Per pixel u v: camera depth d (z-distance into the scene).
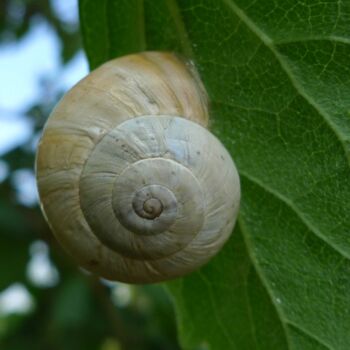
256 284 0.07
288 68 0.06
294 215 0.07
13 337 0.15
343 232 0.06
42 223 0.13
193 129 0.06
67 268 0.14
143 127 0.06
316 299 0.07
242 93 0.06
